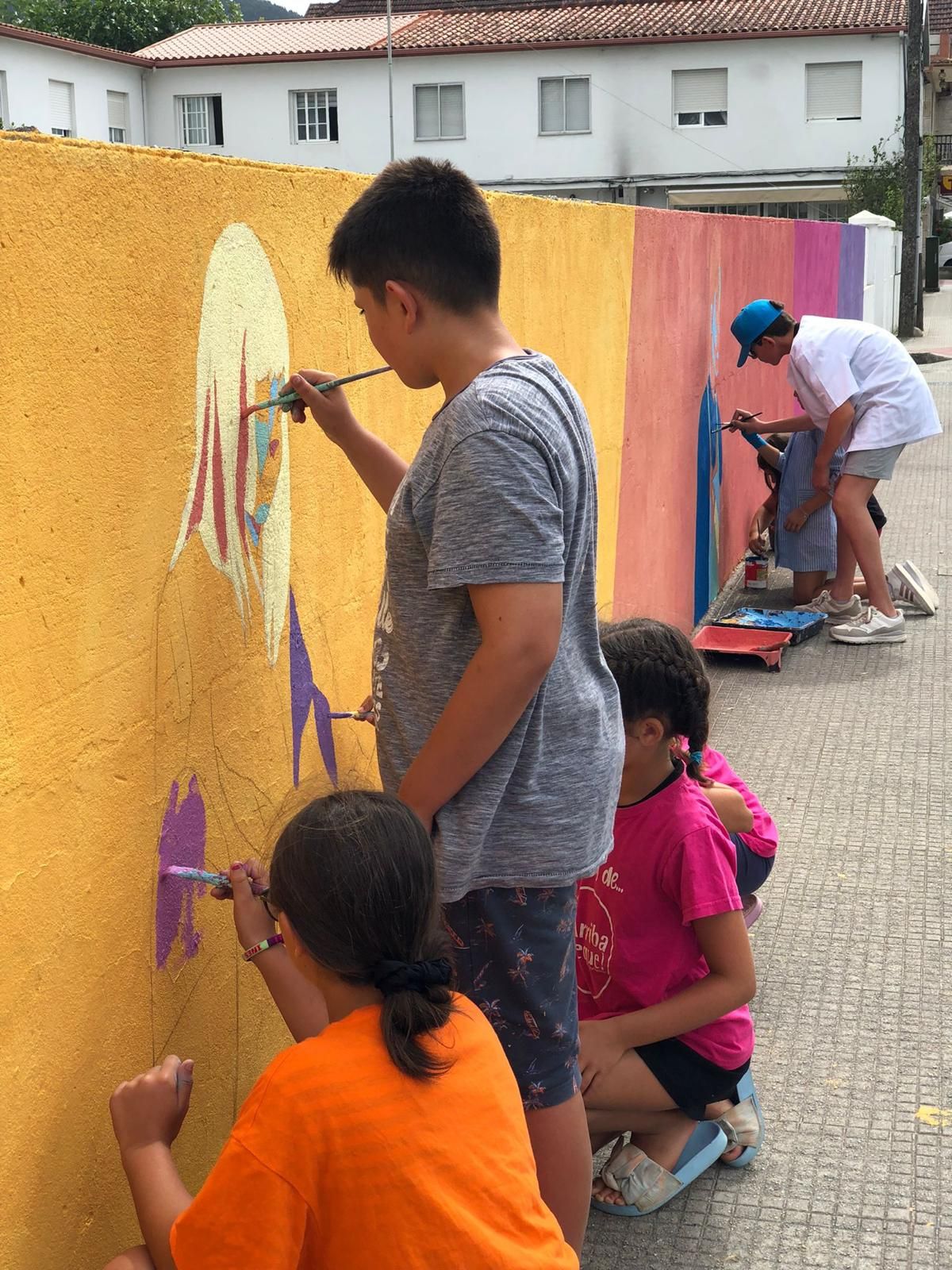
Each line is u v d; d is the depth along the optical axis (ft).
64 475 5.98
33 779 5.86
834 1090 10.24
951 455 39.42
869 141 120.37
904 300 80.53
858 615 22.48
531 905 7.04
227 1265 5.32
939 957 12.11
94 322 6.17
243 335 7.73
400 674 6.91
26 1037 5.91
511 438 6.26
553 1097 7.36
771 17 123.03
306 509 8.82
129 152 6.42
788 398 32.94
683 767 8.86
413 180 6.55
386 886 5.57
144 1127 6.36
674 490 20.31
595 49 122.83
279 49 130.52
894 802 15.56
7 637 5.63
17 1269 5.90
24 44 118.01
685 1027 8.57
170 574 7.02
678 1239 8.72
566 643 7.00
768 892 13.39
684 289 20.21
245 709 8.04
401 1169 5.32
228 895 7.14
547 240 13.55
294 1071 5.43
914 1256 8.54
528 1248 5.48
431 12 137.59
